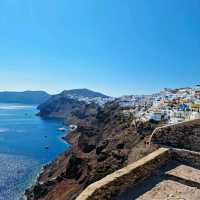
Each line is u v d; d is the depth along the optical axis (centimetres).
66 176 6203
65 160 8075
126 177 961
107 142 6675
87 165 5772
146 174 1048
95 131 10944
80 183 5188
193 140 1240
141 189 962
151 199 892
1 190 6369
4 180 7100
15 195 6091
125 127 9125
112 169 3878
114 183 915
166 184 998
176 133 1261
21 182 6988
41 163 9112
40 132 17325
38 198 5806
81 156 6512
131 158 1422
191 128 1255
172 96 15825
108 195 885
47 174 7338
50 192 5725
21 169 8238
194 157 1152
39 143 13288
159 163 1123
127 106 15525
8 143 12900
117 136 7031
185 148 1240
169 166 1136
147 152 1292
